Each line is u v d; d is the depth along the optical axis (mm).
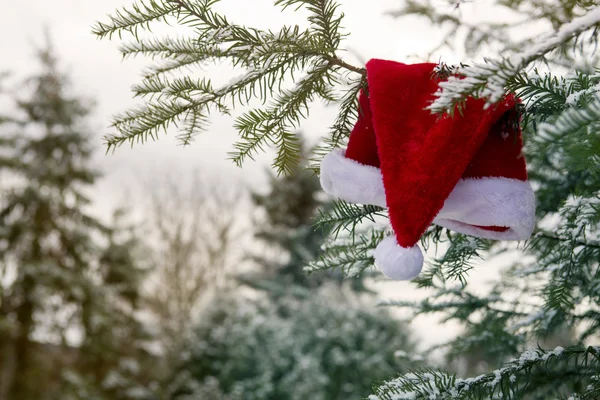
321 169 1229
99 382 8156
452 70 1160
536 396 1647
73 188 8625
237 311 7781
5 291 7969
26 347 7926
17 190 8312
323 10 1194
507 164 1148
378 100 1154
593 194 1370
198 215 12297
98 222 8750
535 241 1454
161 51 1251
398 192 1107
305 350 6855
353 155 1213
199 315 8227
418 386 1347
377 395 1365
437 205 1095
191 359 7570
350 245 1571
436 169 1093
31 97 8680
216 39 1197
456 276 1454
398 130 1137
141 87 1274
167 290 11258
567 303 1358
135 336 8547
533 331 1774
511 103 1124
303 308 7707
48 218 8352
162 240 11836
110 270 8719
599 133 932
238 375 7066
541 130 897
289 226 11125
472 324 1979
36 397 7875
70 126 8688
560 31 973
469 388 1329
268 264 10875
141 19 1214
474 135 1096
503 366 1415
